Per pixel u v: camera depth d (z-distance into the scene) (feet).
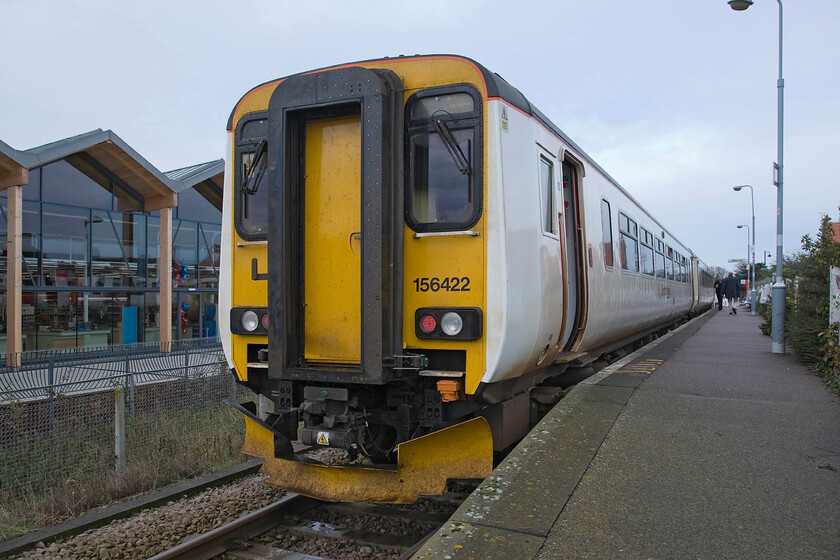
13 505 20.29
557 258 18.24
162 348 60.23
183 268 71.82
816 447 14.89
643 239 36.78
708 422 17.12
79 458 23.53
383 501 15.14
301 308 15.90
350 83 14.85
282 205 15.49
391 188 14.82
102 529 17.11
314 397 15.39
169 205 64.34
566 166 22.72
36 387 24.64
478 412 16.70
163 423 26.32
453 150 14.83
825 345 25.00
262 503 18.39
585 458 14.06
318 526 16.84
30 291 56.39
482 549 9.73
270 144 15.72
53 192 59.06
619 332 29.91
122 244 64.54
